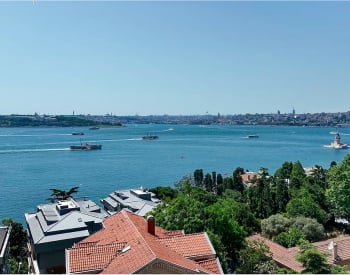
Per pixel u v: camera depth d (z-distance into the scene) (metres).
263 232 88.38
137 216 55.41
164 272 34.75
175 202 66.44
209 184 154.12
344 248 68.00
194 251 43.84
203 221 63.81
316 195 107.38
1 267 52.62
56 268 75.06
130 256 37.84
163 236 48.28
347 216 97.12
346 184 93.62
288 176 154.12
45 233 77.94
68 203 95.19
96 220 85.81
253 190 119.56
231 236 65.31
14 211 146.62
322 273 45.25
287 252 68.94
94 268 39.34
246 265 59.53
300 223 86.88
